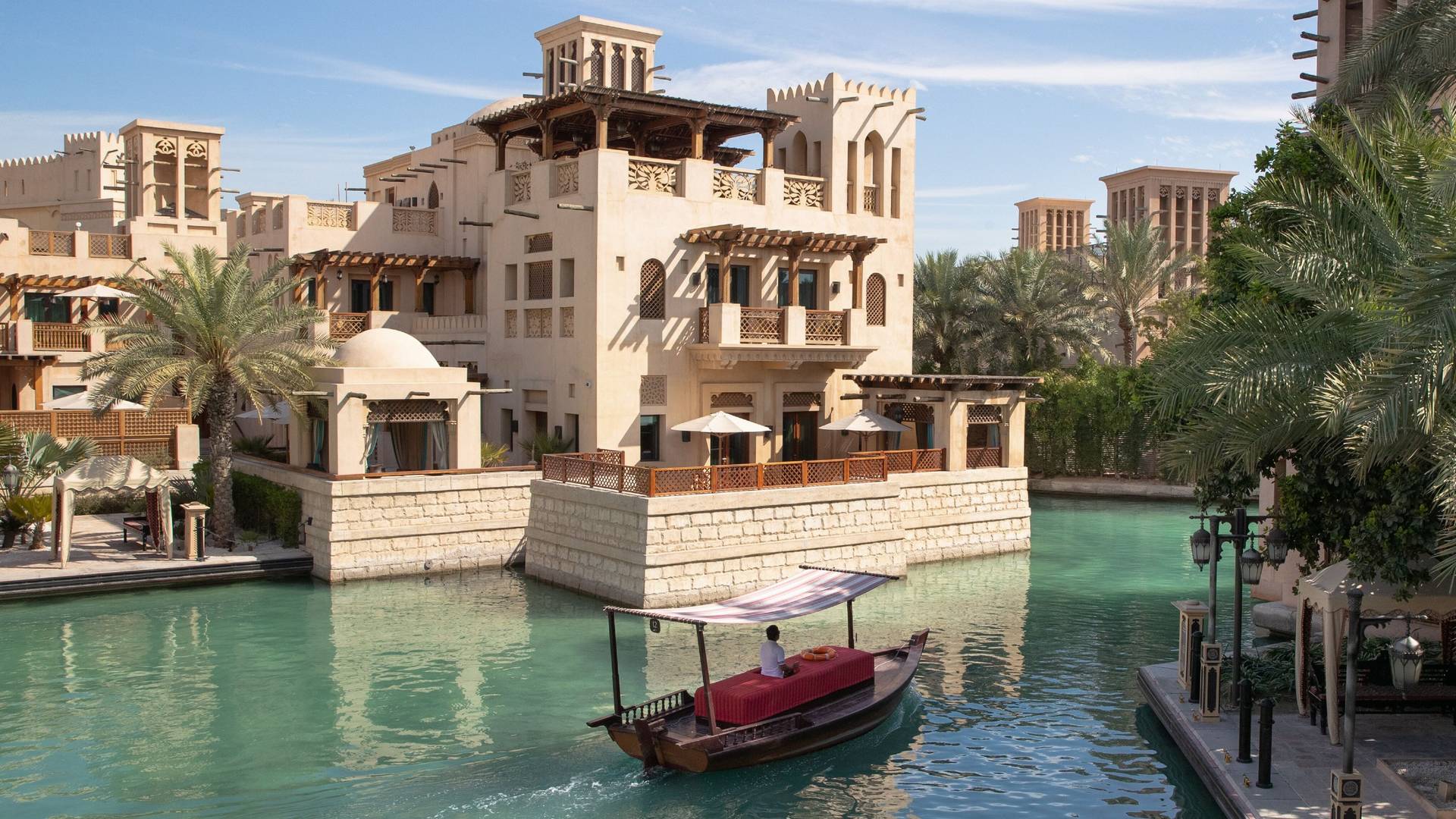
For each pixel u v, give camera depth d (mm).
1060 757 17266
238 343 29328
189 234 45562
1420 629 20578
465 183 41094
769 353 34375
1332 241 16344
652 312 34188
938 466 33875
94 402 29266
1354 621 13008
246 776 16203
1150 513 43219
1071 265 52500
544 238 35562
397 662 21922
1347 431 15055
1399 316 13938
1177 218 85625
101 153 56344
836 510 29359
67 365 39656
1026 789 16047
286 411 34406
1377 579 15828
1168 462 16906
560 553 29031
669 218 34250
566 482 29141
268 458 34969
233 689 20156
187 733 17938
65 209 54969
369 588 28422
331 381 29953
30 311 40781
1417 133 16109
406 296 40969
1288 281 16031
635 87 41156
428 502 29984
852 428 34406
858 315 36094
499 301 37688
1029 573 31828
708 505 27016
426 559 30031
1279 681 18562
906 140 39094
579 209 32531
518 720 18719
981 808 15391
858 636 24312
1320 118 20656
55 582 26547
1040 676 21422
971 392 34312
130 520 30641
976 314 50938
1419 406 12523
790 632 24781
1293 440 16125
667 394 34312
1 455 30188
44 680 20500
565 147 39562
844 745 17828
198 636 23609
